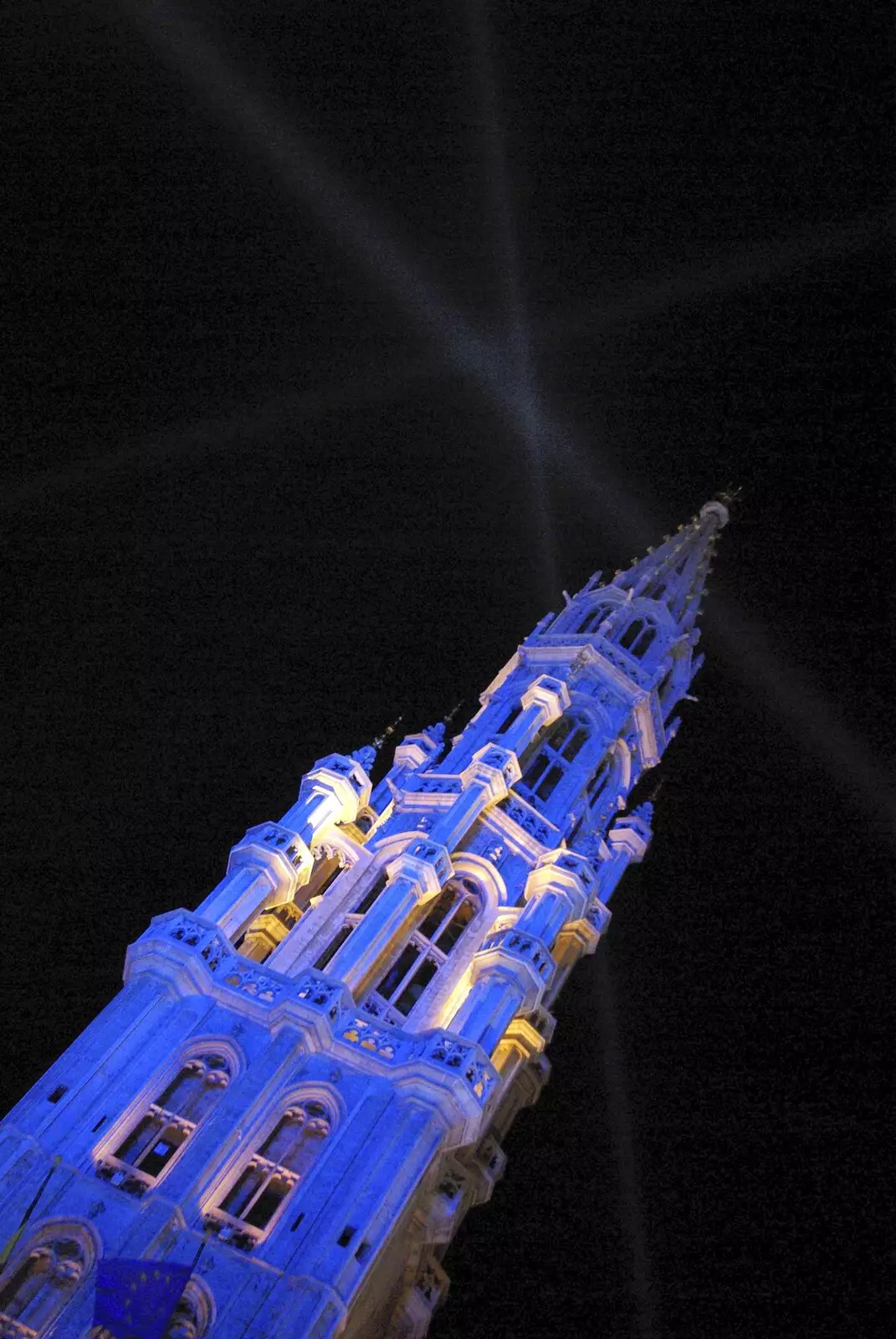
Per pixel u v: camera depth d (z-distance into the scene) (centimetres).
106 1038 3512
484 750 4788
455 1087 3494
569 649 5512
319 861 4588
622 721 5309
